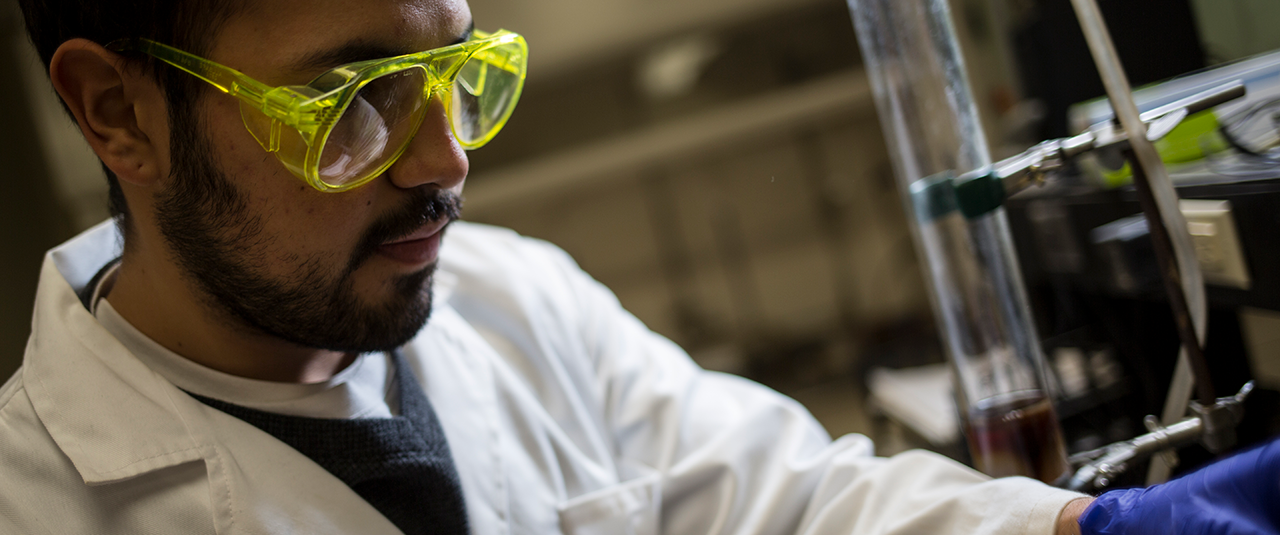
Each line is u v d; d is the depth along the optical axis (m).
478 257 1.23
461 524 0.88
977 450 0.90
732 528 1.01
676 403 1.16
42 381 0.83
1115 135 0.77
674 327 4.85
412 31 0.70
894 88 0.88
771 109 4.49
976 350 0.88
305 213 0.72
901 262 4.73
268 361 0.85
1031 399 0.87
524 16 4.04
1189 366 0.77
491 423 1.00
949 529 0.81
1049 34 1.40
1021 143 1.60
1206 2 1.14
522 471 0.99
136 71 0.72
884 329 4.16
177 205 0.76
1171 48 1.19
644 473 1.10
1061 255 1.26
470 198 4.50
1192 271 0.74
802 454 1.08
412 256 0.78
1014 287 0.88
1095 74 1.29
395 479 0.85
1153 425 0.84
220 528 0.77
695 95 4.48
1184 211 0.95
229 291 0.78
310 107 0.65
